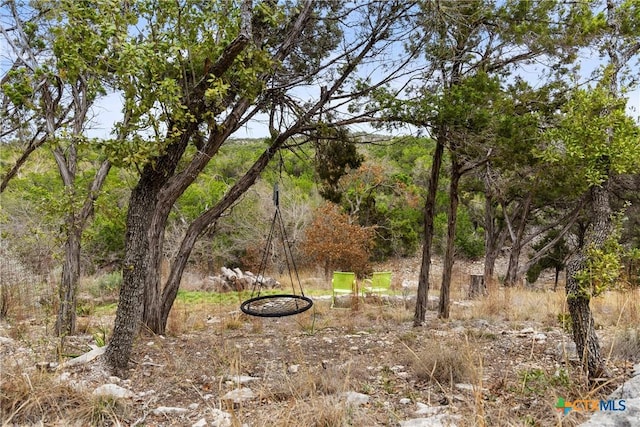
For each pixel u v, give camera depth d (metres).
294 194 19.38
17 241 8.92
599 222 4.19
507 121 5.92
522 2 6.21
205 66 4.74
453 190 8.45
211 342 6.33
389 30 6.96
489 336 6.29
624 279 4.84
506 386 4.12
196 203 17.80
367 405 3.79
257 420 3.27
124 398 3.90
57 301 7.09
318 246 17.16
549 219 17.91
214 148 6.52
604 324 6.48
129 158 4.02
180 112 4.13
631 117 4.07
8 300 7.35
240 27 4.82
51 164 10.84
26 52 6.27
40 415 3.40
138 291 4.79
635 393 3.38
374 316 9.13
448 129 6.49
